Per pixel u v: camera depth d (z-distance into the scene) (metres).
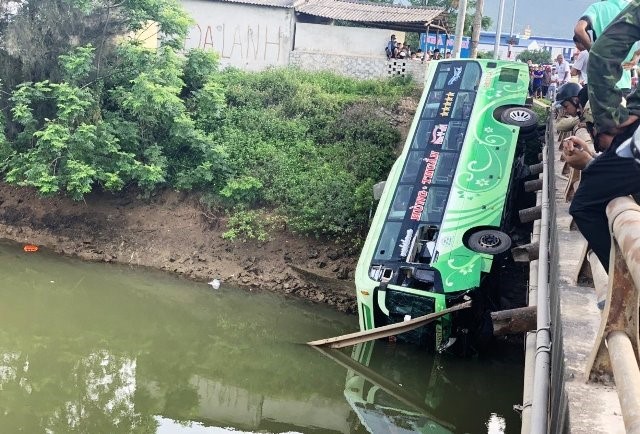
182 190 19.17
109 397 11.84
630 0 3.22
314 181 18.38
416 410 12.13
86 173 18.03
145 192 19.19
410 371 13.02
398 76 23.31
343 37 24.30
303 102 21.11
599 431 3.25
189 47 24.62
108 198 19.45
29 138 19.52
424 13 25.42
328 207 17.59
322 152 19.77
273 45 24.38
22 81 19.80
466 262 12.77
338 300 16.27
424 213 13.98
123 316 15.33
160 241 18.42
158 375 12.92
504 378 12.67
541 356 5.23
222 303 16.25
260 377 13.07
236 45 24.58
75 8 19.47
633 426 2.36
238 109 21.06
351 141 19.95
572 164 4.29
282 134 20.28
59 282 16.86
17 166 19.38
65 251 18.42
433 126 15.65
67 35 19.67
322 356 13.70
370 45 24.19
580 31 5.87
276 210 18.22
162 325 15.02
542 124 18.42
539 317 6.12
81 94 18.64
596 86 3.23
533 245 10.91
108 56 19.94
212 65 21.53
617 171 3.37
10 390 11.72
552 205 9.26
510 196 15.19
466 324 12.84
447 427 11.60
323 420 11.75
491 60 16.55
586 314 4.88
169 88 18.91
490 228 13.42
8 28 19.48
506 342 13.64
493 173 14.43
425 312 12.57
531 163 17.70
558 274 5.89
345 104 21.23
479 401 12.25
